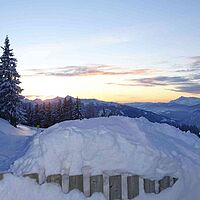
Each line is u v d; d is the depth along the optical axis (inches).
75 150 212.7
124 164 213.8
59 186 207.3
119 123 242.1
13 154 427.8
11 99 1743.4
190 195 225.3
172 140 256.7
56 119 2561.5
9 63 1791.3
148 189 216.8
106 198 209.0
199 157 244.2
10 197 199.2
